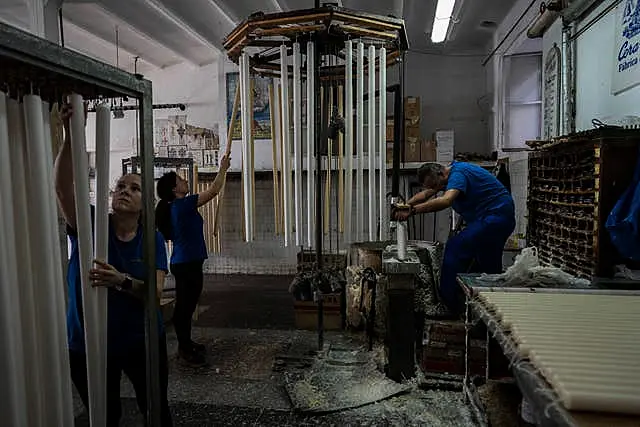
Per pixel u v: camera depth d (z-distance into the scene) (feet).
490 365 6.35
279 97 9.46
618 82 8.80
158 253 5.48
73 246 4.85
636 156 7.13
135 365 5.40
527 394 2.76
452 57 20.38
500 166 15.89
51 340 3.10
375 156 8.55
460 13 16.03
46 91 3.45
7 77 2.99
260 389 8.63
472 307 5.40
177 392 8.54
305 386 8.46
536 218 10.70
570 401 2.38
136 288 4.16
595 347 3.13
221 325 13.00
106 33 18.21
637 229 6.52
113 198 5.18
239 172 19.21
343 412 7.54
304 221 9.50
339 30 7.98
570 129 11.00
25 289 3.01
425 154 18.02
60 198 4.26
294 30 7.85
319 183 9.41
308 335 11.85
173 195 10.34
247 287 18.25
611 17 9.14
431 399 7.81
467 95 20.35
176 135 22.54
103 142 3.56
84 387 5.05
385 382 8.46
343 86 10.16
